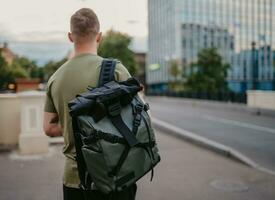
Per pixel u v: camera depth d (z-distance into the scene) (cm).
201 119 1975
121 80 220
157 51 10031
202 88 5203
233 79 9069
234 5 9300
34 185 621
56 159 824
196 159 855
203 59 5309
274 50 9294
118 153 193
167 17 9200
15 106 961
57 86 223
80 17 223
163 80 9394
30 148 884
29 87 1842
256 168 763
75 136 205
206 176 691
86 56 223
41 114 896
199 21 8844
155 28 10188
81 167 206
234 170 744
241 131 1429
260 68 9050
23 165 768
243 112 2478
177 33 8600
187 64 8044
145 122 204
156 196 566
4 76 2455
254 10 9594
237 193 586
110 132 194
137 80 215
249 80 9138
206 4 8925
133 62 5778
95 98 196
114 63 222
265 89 8919
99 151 190
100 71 218
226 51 9175
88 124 193
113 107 199
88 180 203
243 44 9419
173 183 641
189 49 8712
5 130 956
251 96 2602
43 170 725
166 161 830
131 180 195
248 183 645
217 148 949
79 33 223
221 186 623
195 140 1098
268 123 1722
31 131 888
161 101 4862
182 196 567
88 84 217
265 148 1038
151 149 204
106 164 189
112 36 5709
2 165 770
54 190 594
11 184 627
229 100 3100
